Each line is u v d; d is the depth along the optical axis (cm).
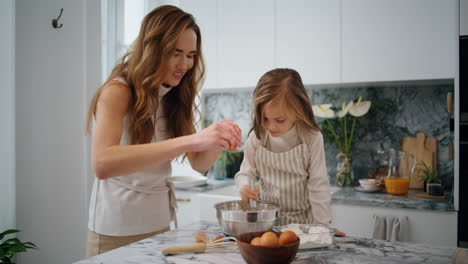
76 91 206
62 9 199
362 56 232
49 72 201
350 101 274
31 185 199
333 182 279
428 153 251
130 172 94
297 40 250
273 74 129
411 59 219
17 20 195
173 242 97
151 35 107
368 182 238
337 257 86
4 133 211
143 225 118
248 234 81
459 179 196
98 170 94
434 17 213
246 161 149
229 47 273
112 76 115
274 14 257
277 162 136
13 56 213
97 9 211
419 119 255
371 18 229
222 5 275
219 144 93
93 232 119
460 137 197
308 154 135
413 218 203
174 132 135
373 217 212
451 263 82
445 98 249
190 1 288
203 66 134
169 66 113
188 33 112
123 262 81
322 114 256
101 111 104
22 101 197
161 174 124
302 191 137
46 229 202
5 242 185
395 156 236
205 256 86
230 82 273
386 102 265
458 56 200
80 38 207
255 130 138
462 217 195
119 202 116
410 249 93
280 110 122
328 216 127
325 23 242
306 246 90
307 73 247
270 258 71
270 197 141
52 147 203
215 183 282
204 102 329
